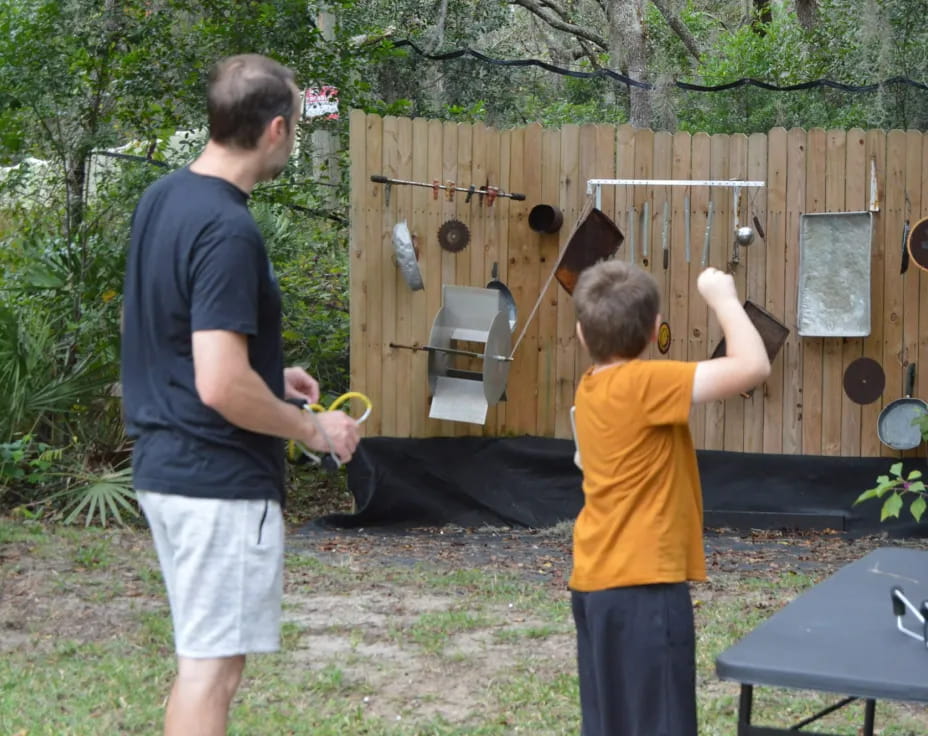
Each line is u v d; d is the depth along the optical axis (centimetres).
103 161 896
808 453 759
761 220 751
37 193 866
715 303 268
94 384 762
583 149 751
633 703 266
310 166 923
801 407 759
